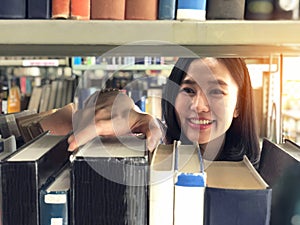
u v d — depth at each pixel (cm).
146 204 47
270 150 61
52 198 46
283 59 94
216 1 47
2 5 47
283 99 98
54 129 70
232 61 77
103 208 46
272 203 52
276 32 45
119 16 47
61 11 47
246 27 46
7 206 46
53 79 205
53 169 53
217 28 46
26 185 46
